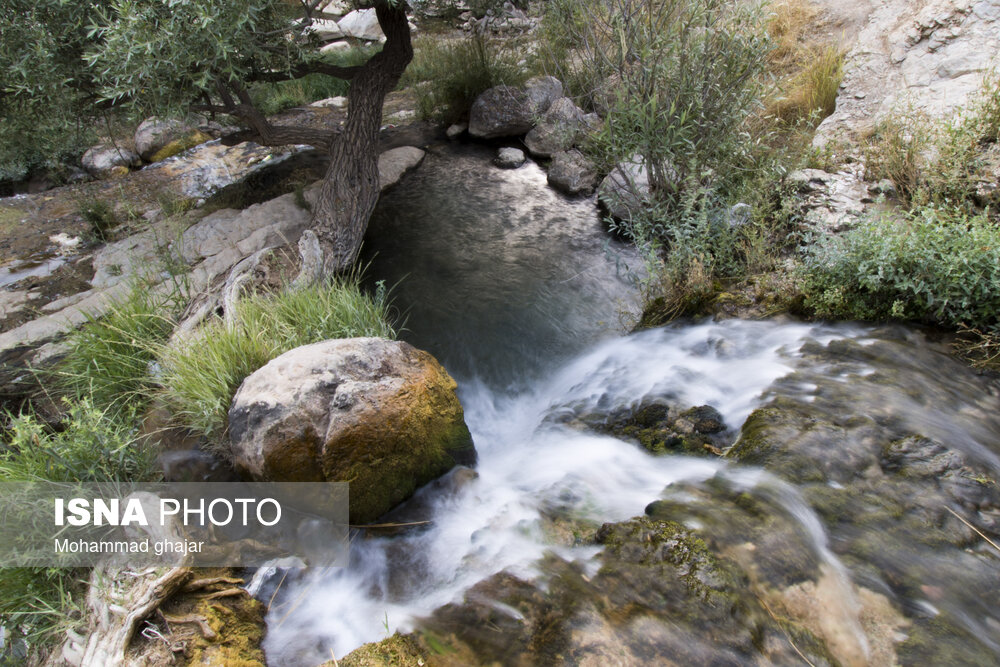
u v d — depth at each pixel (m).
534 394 4.56
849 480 3.07
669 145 5.21
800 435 3.33
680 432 3.77
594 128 7.23
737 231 5.06
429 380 3.68
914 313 4.21
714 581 2.55
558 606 2.63
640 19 5.36
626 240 6.21
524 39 10.30
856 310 4.36
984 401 3.57
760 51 5.04
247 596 2.94
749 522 2.85
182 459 3.68
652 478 3.49
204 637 2.66
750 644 2.35
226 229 6.64
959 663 2.28
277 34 5.33
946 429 3.33
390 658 2.52
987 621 2.45
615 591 2.63
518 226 6.58
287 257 5.39
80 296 5.79
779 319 4.55
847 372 3.86
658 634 2.41
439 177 7.73
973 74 5.42
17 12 4.54
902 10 6.36
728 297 4.82
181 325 4.55
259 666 2.63
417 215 6.86
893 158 5.02
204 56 4.25
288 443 3.28
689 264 5.01
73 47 4.84
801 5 7.55
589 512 3.30
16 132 5.69
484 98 8.49
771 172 5.38
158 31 4.09
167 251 5.70
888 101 5.80
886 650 2.35
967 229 4.31
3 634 2.79
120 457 3.36
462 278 5.77
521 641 2.51
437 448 3.59
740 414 3.78
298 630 2.84
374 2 5.61
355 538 3.32
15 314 5.71
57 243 6.97
